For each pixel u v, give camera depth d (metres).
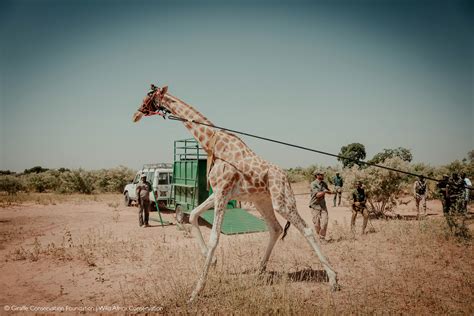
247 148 6.43
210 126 6.08
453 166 22.78
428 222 11.09
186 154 13.20
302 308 4.94
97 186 32.84
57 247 9.34
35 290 6.09
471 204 15.73
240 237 10.38
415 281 6.17
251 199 6.36
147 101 6.91
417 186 13.94
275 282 5.98
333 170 33.91
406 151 39.28
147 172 17.64
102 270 7.20
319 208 9.40
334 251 8.37
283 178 6.16
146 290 6.00
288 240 9.54
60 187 31.64
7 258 8.17
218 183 5.99
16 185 31.84
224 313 4.96
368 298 5.45
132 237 10.83
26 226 13.09
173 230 12.16
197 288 5.42
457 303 5.23
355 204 10.26
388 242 9.12
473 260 7.40
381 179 13.13
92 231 12.02
